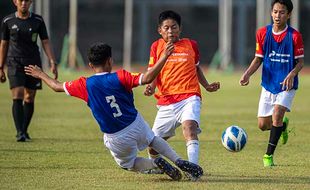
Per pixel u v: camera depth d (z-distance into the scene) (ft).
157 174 96.48
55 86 86.94
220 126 163.63
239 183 89.92
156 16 538.88
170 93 95.61
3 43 134.00
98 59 86.48
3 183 90.17
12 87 134.00
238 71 475.31
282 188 86.58
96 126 162.91
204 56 551.18
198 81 98.84
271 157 105.81
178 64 95.86
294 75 103.19
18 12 133.90
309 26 542.16
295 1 427.33
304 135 146.51
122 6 539.70
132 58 535.19
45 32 134.62
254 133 150.30
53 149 123.13
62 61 417.28
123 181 91.50
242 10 523.70
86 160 110.63
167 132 97.14
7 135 143.64
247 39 529.04
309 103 236.22
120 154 87.51
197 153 91.35
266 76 106.73
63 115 188.75
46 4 402.31
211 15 552.82
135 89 306.14
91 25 536.42
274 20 104.68
